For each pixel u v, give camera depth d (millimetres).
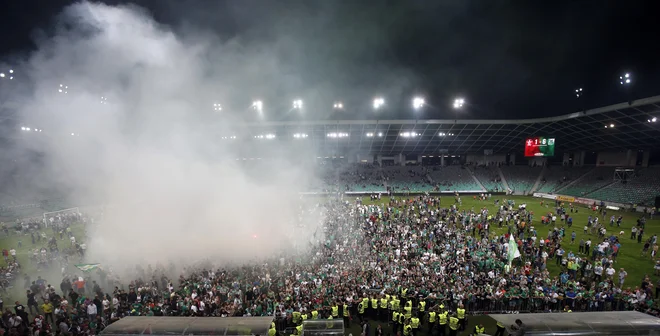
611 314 12617
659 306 17750
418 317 17688
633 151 55156
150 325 12836
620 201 47500
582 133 54000
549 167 66812
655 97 36062
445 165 72312
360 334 16578
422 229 31094
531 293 18875
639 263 24969
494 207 48375
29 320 18047
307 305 17359
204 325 12844
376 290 18484
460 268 21172
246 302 18656
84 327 16047
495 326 17297
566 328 11812
